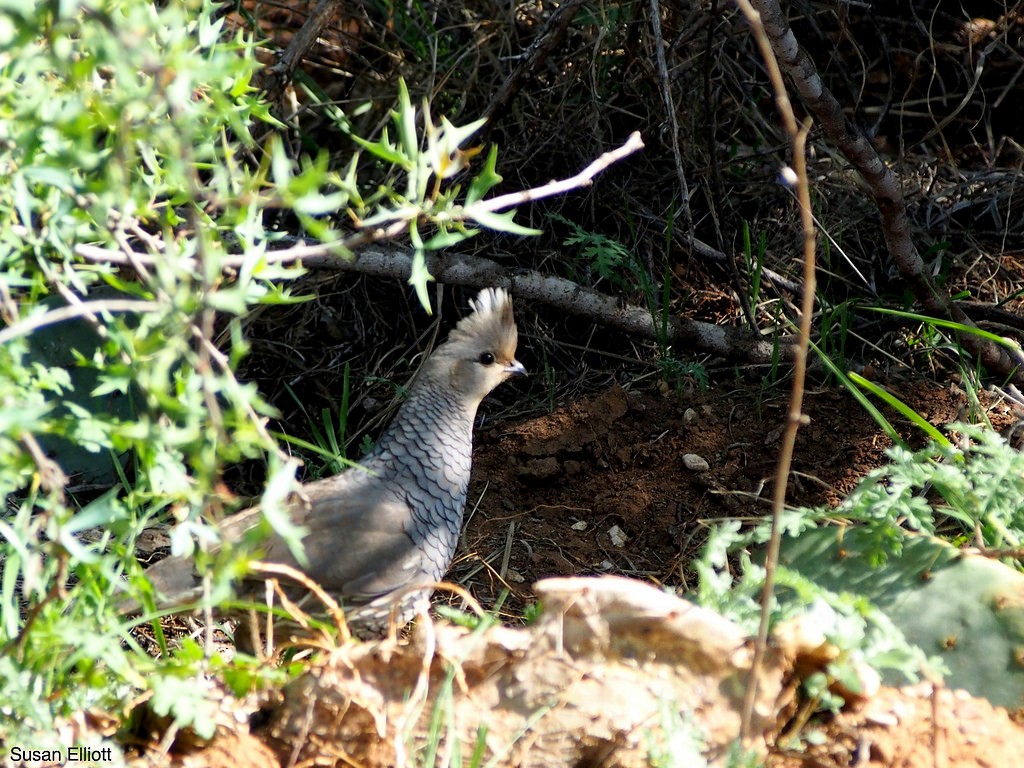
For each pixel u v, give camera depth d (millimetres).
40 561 6438
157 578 7027
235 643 7637
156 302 4945
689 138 11852
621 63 12109
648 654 5750
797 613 5781
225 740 5766
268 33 12844
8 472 5117
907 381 10367
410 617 7969
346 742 5840
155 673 5652
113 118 4516
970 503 7035
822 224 12016
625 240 11836
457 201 11414
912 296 10570
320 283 11328
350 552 7535
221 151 6695
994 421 9719
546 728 5668
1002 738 5625
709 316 11539
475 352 8195
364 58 12383
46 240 5426
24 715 5516
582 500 9570
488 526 9375
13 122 5074
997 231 12320
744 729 5309
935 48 13305
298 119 12297
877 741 5629
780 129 12617
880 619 5742
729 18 11852
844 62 13508
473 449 10195
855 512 6504
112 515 5152
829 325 10320
